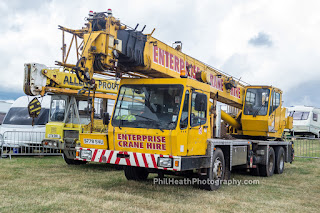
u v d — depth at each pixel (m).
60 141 11.13
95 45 6.41
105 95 11.95
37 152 13.67
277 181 9.88
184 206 6.09
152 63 7.31
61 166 10.75
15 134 12.91
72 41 7.33
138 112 6.96
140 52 7.09
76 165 11.17
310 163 14.86
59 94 11.63
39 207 5.58
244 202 6.75
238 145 9.17
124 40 6.79
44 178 8.38
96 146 7.25
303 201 7.18
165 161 6.43
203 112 7.57
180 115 6.58
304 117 28.36
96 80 11.65
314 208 6.62
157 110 6.81
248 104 11.70
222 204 6.45
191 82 7.04
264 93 11.53
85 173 9.48
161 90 6.93
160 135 6.53
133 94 7.15
